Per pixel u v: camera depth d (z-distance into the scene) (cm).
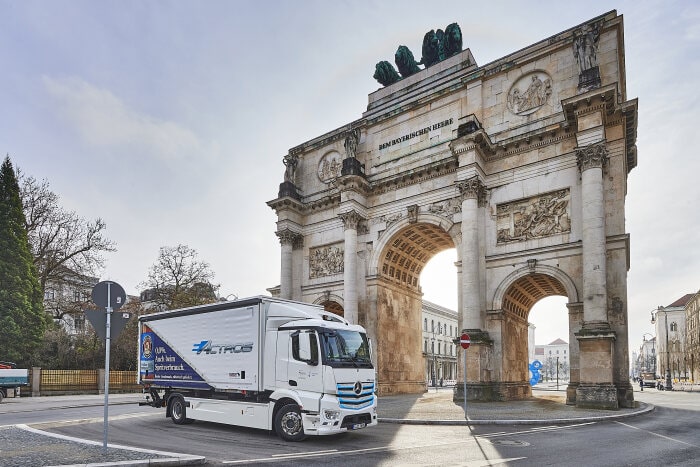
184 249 5778
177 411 2030
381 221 3931
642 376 10519
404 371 4106
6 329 4372
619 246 2788
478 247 3256
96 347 5675
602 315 2628
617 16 3048
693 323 11069
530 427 1917
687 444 1459
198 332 1972
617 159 2883
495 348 3116
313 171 4541
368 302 3875
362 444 1513
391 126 4056
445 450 1385
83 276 5328
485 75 3562
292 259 4381
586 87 2895
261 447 1459
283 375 1656
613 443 1481
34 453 1226
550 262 3017
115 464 1072
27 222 5056
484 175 3369
